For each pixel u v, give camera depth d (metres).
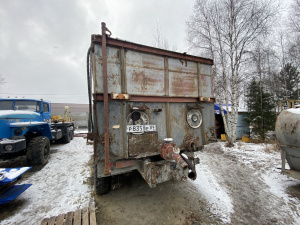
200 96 3.18
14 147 3.80
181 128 2.92
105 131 2.10
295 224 2.30
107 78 2.23
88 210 2.33
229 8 8.34
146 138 2.42
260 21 7.96
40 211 2.57
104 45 2.14
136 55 2.50
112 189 3.08
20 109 5.49
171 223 2.29
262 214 2.52
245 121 10.45
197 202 2.83
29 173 4.18
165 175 2.27
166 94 2.74
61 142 8.57
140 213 2.50
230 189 3.33
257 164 4.88
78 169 4.46
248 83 9.93
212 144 8.25
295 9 11.15
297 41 11.69
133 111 2.36
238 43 8.27
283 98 15.83
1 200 2.50
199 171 4.32
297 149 3.25
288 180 3.68
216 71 8.91
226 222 2.32
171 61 2.87
